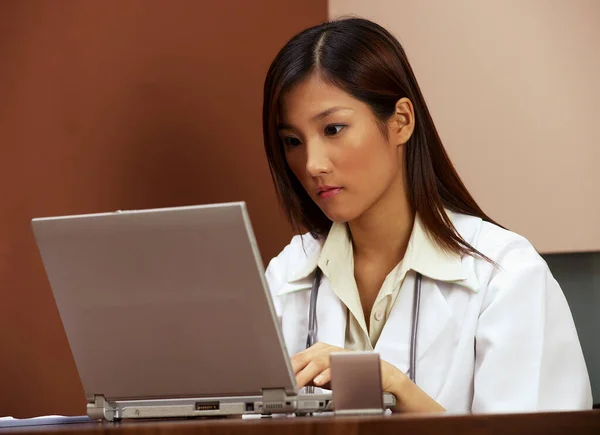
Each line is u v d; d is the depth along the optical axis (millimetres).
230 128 3730
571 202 3283
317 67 2010
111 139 3547
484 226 2170
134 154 3564
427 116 2156
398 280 2102
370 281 2217
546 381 1926
